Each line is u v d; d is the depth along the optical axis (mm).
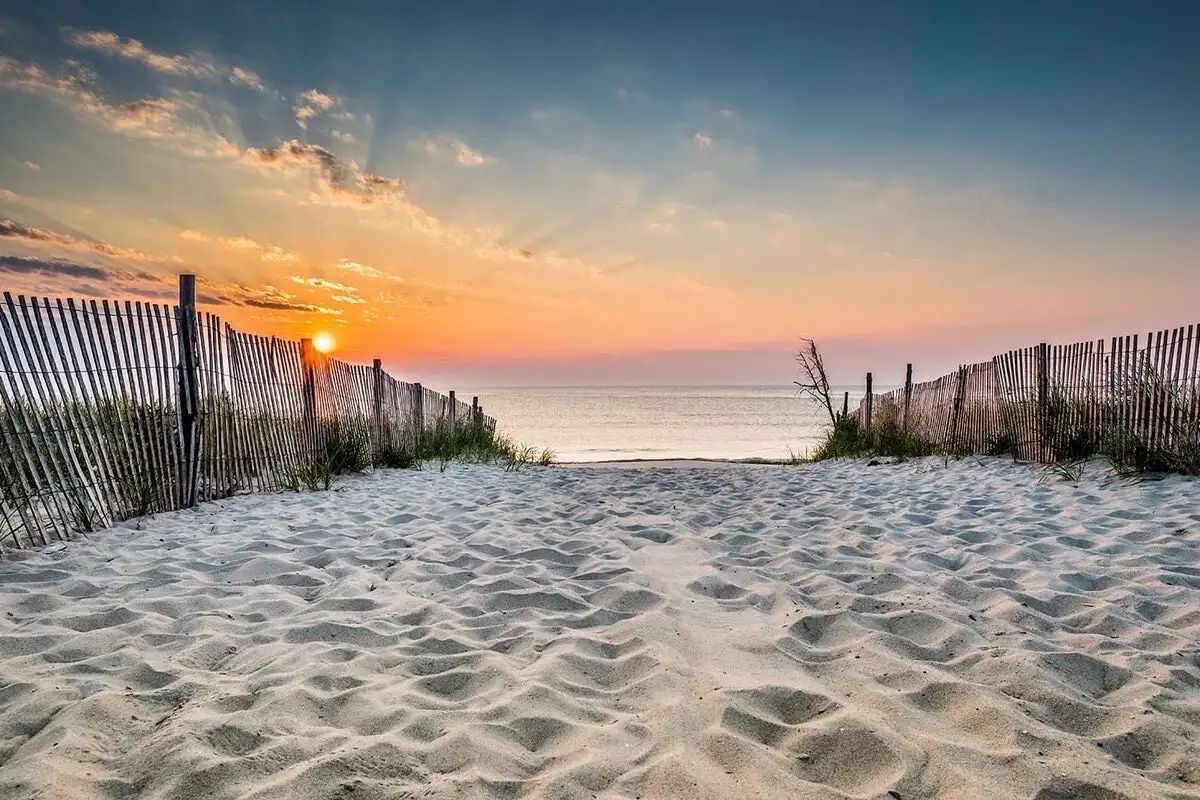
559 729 2146
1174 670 2482
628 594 3529
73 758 1881
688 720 2145
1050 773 1810
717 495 7109
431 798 1726
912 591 3539
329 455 8430
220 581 3805
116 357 5238
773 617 3191
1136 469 6504
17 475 4367
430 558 4371
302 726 2113
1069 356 7852
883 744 1969
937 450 10688
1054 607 3303
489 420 15836
